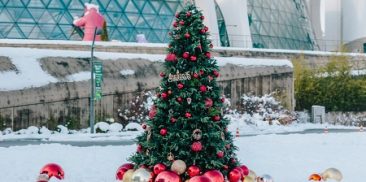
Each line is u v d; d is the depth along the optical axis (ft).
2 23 193.98
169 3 217.36
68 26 199.41
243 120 170.09
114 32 204.33
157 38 209.97
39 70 144.66
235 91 174.40
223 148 47.80
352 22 267.59
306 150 82.74
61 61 149.48
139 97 154.40
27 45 160.25
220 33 227.40
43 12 198.80
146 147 48.73
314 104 210.18
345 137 109.19
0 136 129.08
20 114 137.69
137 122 152.56
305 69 210.59
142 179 45.96
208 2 210.79
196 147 46.65
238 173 47.85
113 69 153.69
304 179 54.60
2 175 55.01
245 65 177.78
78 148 83.76
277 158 72.08
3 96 135.85
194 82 47.37
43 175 47.62
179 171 46.68
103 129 145.48
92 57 140.46
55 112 142.31
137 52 171.94
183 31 48.08
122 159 69.67
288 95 185.68
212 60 48.52
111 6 207.31
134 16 209.36
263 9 247.50
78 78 147.43
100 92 139.13
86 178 53.83
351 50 267.59
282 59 193.26
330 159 71.51
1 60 142.31
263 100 178.29
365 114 214.48
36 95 140.05
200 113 47.65
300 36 262.47
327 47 273.13
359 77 216.13
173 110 47.67
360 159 71.92
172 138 47.52
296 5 266.57
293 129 166.91
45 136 130.21
